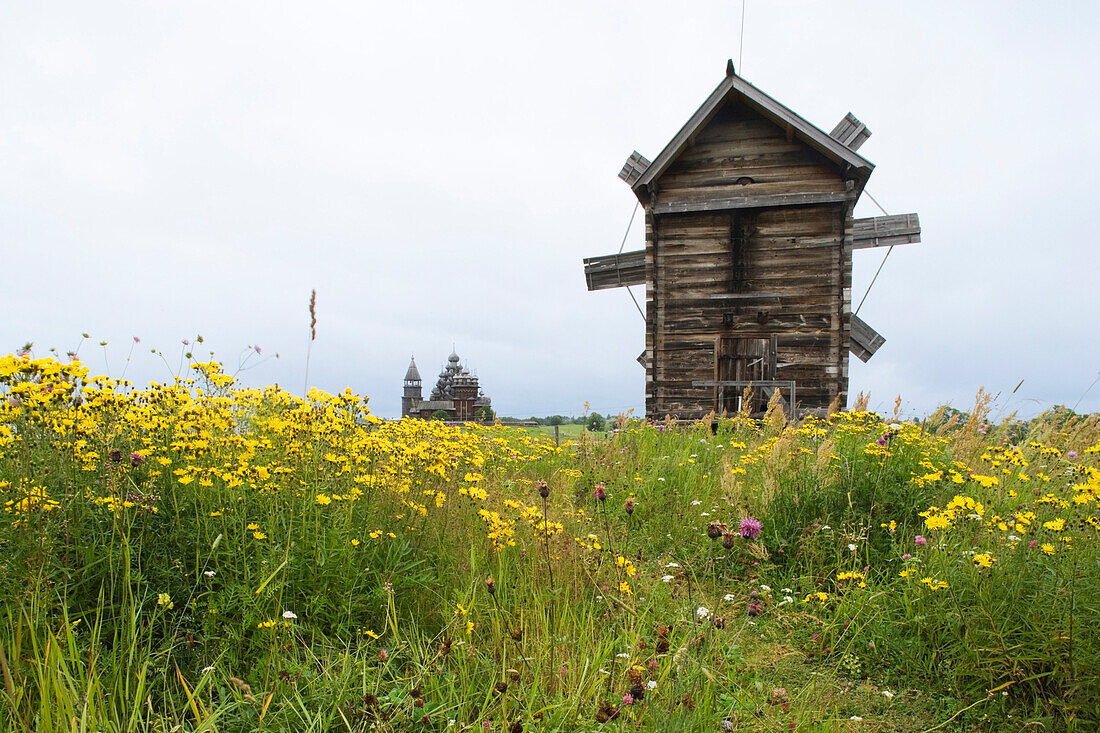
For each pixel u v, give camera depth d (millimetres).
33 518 2836
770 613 4254
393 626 3281
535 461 8508
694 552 5328
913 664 3635
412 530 4359
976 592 3705
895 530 5152
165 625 3014
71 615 2961
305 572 3463
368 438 4594
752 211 13523
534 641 3215
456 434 6996
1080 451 5777
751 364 13344
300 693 2789
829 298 13070
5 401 2977
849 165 12438
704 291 13695
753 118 13586
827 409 12789
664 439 9438
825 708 3184
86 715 2217
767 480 5863
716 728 2648
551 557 4203
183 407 4105
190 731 2475
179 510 3545
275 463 3928
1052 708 3148
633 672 2641
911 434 6441
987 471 5832
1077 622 3262
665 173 13938
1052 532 3838
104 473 3262
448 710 2691
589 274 16766
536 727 2619
